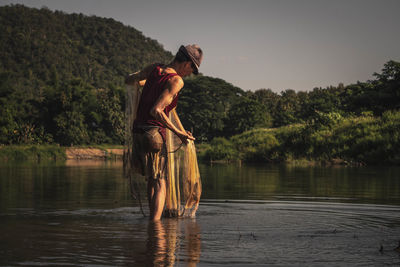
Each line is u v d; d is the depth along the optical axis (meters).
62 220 4.02
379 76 37.09
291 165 20.20
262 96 114.62
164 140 4.32
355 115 34.94
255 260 2.45
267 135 30.44
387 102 34.47
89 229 3.49
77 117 71.38
